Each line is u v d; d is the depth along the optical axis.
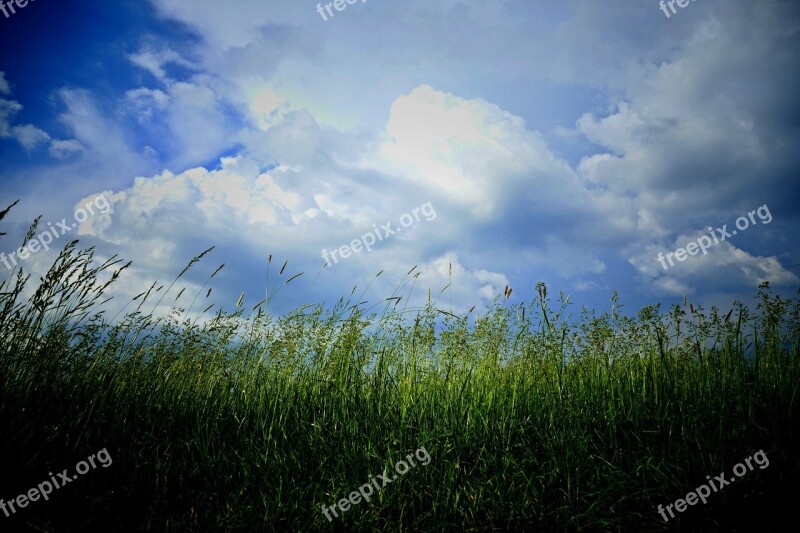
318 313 4.93
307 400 4.30
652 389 4.45
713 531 2.62
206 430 3.64
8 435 2.94
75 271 3.72
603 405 4.13
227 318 4.79
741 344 4.63
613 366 5.02
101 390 3.76
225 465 3.30
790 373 4.13
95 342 4.05
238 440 3.61
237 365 4.68
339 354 4.68
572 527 2.74
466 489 3.06
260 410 3.99
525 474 3.14
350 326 4.82
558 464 3.26
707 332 5.00
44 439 3.10
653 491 2.93
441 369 4.86
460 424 3.86
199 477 3.14
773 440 3.27
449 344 5.02
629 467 3.28
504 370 5.03
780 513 2.64
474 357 5.05
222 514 2.80
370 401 4.25
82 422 3.41
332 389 4.37
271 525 2.66
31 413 3.27
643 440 3.60
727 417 3.68
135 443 3.26
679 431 3.71
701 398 4.09
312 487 3.07
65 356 3.77
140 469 3.10
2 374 3.32
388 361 4.81
